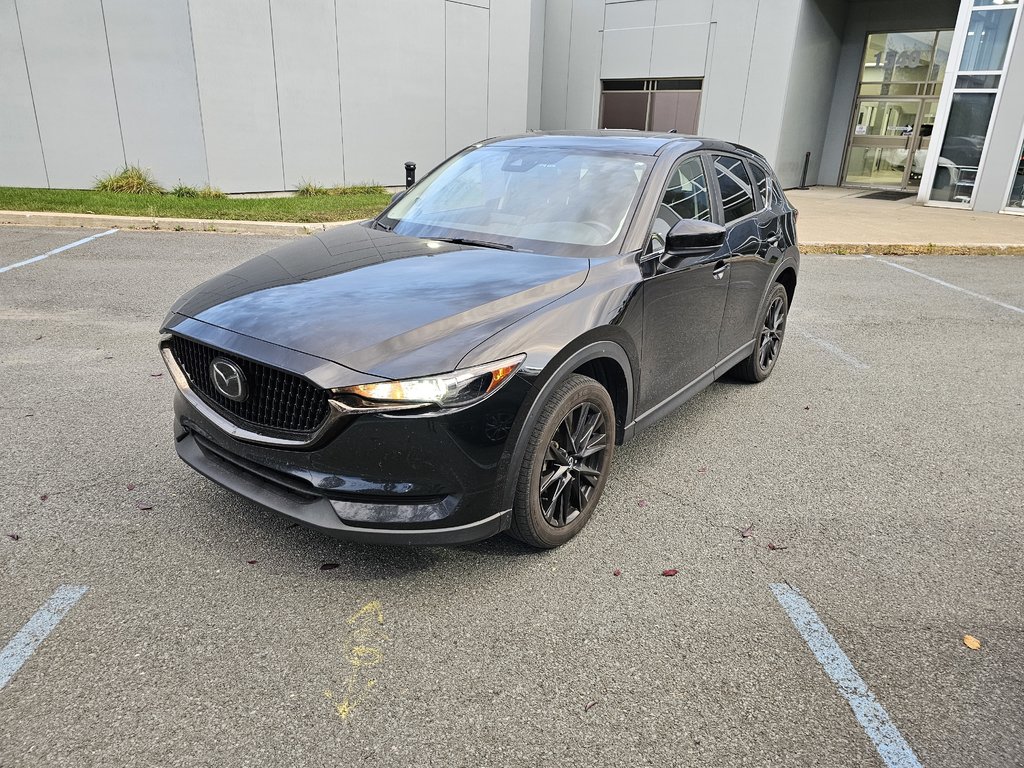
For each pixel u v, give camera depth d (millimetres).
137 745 2154
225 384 2766
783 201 5543
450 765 2137
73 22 12164
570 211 3742
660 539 3377
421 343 2641
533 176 4031
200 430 3045
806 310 7898
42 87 12336
